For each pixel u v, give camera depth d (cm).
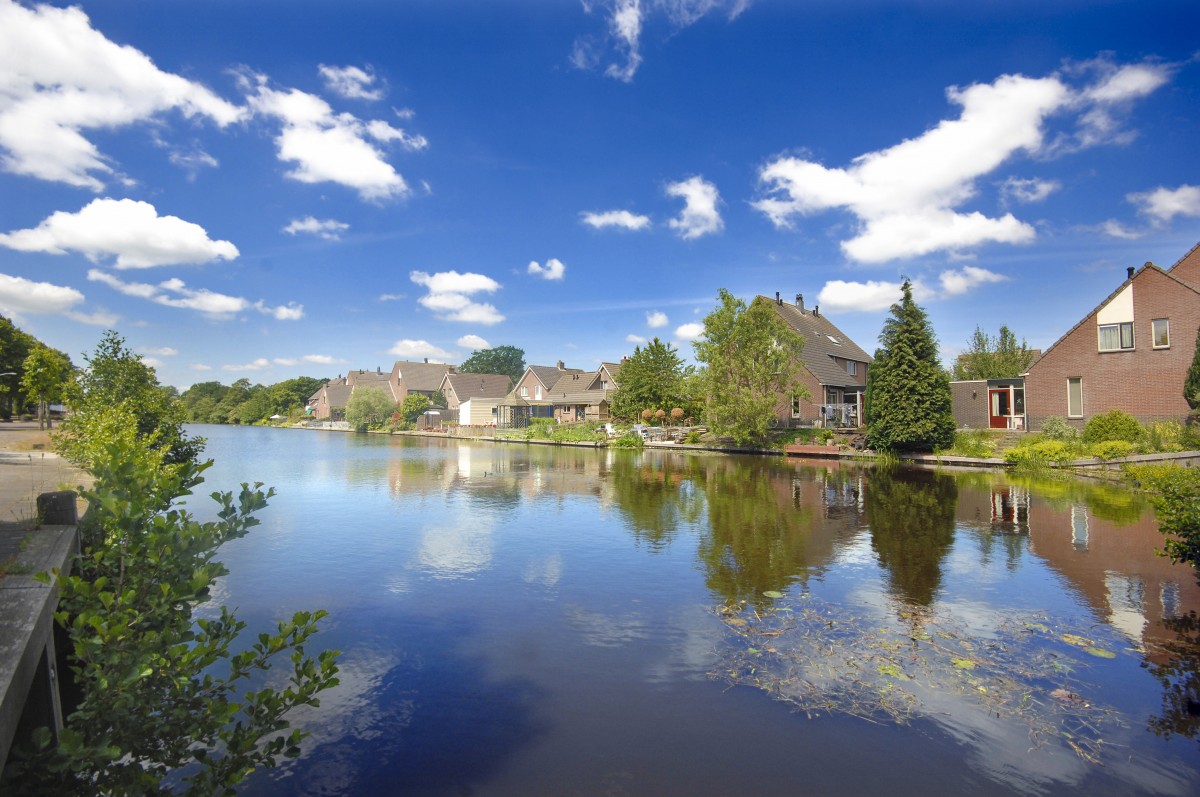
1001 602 745
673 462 2591
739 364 2998
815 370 3522
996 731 468
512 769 428
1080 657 590
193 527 363
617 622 700
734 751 446
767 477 2003
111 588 356
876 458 2545
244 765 315
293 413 8619
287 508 1462
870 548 1017
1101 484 1728
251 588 833
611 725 483
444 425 5484
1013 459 2144
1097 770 420
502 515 1360
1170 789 400
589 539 1112
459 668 586
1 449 1884
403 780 417
